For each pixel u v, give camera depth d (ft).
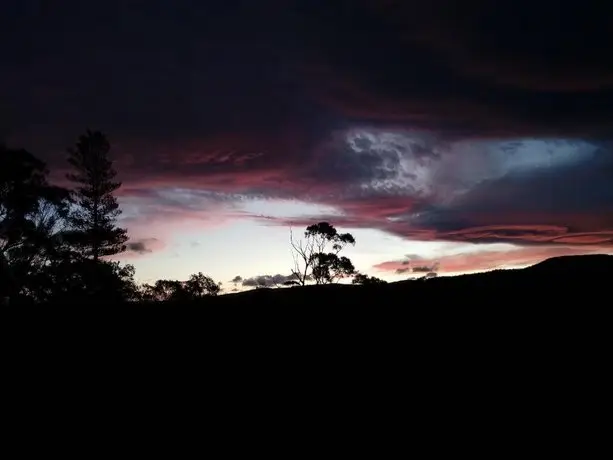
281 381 54.65
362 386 52.13
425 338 69.36
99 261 148.25
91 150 163.02
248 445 38.99
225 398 49.93
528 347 61.93
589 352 58.29
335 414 44.83
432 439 38.91
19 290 124.98
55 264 136.87
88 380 56.08
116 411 46.93
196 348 69.05
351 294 105.19
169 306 98.32
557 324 71.00
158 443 39.73
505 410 43.93
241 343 71.26
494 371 54.34
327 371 57.52
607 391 46.75
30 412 46.78
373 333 73.77
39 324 83.97
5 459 37.35
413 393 49.32
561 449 36.35
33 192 127.54
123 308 97.09
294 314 88.07
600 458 34.83
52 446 39.45
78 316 89.92
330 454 36.99
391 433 40.34
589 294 86.28
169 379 56.24
